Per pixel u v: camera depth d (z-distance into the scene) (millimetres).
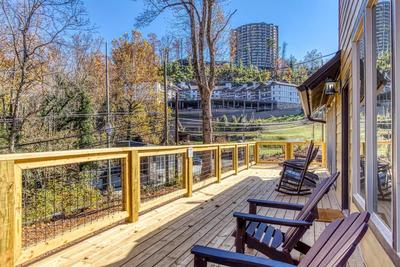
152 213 4766
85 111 17188
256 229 2926
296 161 6898
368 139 2543
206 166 8578
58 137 14805
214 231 3875
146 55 26234
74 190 6789
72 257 3025
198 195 6242
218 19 13562
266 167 11297
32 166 2686
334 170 7750
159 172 7262
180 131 22000
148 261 2953
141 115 23281
